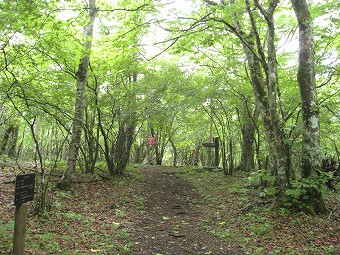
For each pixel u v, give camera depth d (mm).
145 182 14484
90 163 14445
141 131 28469
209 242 6664
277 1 8289
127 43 10266
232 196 11047
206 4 9797
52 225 6660
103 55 11391
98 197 10047
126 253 5746
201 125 25359
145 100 14383
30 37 8930
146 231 7320
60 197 9078
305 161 8031
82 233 6426
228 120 16250
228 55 12344
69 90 10812
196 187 14141
